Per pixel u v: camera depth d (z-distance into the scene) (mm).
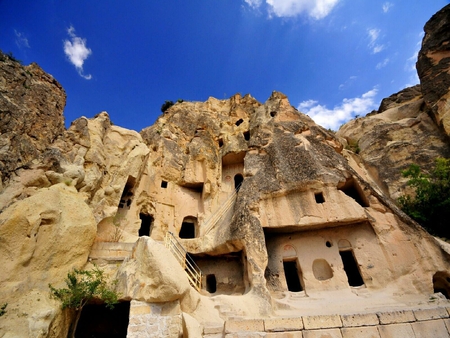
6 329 6113
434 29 23516
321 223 12508
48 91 12984
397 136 21922
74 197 9883
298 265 12750
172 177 18094
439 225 14438
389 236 11883
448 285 10781
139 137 16766
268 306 9469
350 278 13641
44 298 7156
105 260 9508
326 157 15305
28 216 7941
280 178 14172
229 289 13219
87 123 13719
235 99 25672
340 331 6512
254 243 11633
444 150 18656
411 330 6492
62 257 8305
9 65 11703
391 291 10609
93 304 9227
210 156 19047
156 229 15438
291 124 18375
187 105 24922
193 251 13523
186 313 7270
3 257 7262
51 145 11625
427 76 22219
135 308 6949
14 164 9531
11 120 10219
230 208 15445
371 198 13133
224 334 6598
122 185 13508
